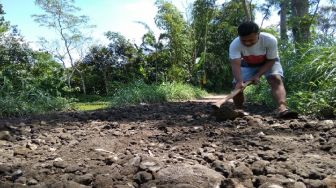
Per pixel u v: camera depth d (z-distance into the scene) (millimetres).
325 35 8055
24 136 4684
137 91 12062
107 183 2607
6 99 8305
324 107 5352
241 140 3904
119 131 4836
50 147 3941
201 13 23328
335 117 5211
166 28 21047
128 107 9086
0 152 3730
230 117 5211
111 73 22375
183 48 21422
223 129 4621
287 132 4293
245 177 2625
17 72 10211
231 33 24453
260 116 5480
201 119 5629
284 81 7242
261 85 8398
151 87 12844
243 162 3004
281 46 9094
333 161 3020
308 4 12703
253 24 5090
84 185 2566
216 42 24938
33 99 9438
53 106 9578
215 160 3104
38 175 2838
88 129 5117
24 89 9594
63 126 5461
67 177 2760
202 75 21359
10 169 3010
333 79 5805
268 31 11719
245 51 5387
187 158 3262
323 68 6621
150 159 3057
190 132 4551
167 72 20422
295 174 2688
